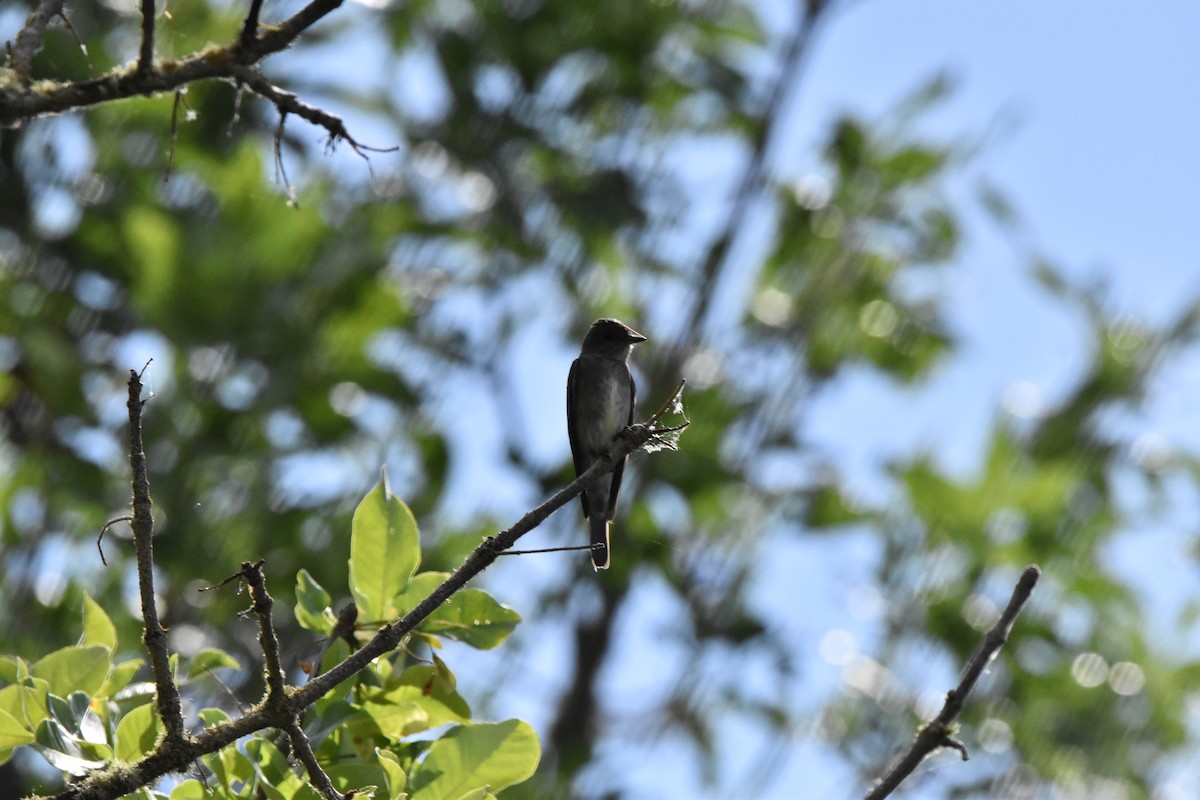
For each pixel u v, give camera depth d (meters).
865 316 16.56
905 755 5.19
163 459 12.13
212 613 11.75
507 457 15.30
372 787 5.75
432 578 6.21
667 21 16.53
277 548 12.02
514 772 5.94
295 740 5.38
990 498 15.22
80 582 12.04
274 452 12.48
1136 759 14.91
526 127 16.45
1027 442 16.11
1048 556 15.21
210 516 12.09
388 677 6.33
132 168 14.35
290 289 12.73
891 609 15.24
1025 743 14.77
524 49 16.17
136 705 6.28
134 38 13.67
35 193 14.40
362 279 12.97
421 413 13.90
